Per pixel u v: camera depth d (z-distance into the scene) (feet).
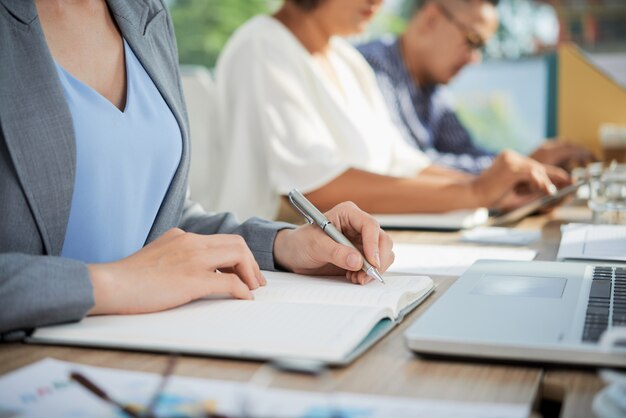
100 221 3.55
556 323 2.56
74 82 3.53
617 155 8.74
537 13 14.42
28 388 2.13
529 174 6.59
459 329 2.53
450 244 5.05
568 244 4.47
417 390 2.21
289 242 3.70
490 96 12.46
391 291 3.13
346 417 1.93
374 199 6.76
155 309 2.89
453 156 10.03
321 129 7.19
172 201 3.90
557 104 9.53
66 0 3.66
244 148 7.24
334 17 7.88
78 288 2.75
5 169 3.11
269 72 7.27
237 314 2.82
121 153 3.58
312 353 2.44
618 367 2.30
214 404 1.98
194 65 21.76
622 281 3.16
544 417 2.35
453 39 10.53
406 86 10.51
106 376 2.22
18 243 3.14
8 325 2.67
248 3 21.67
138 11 3.93
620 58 13.75
